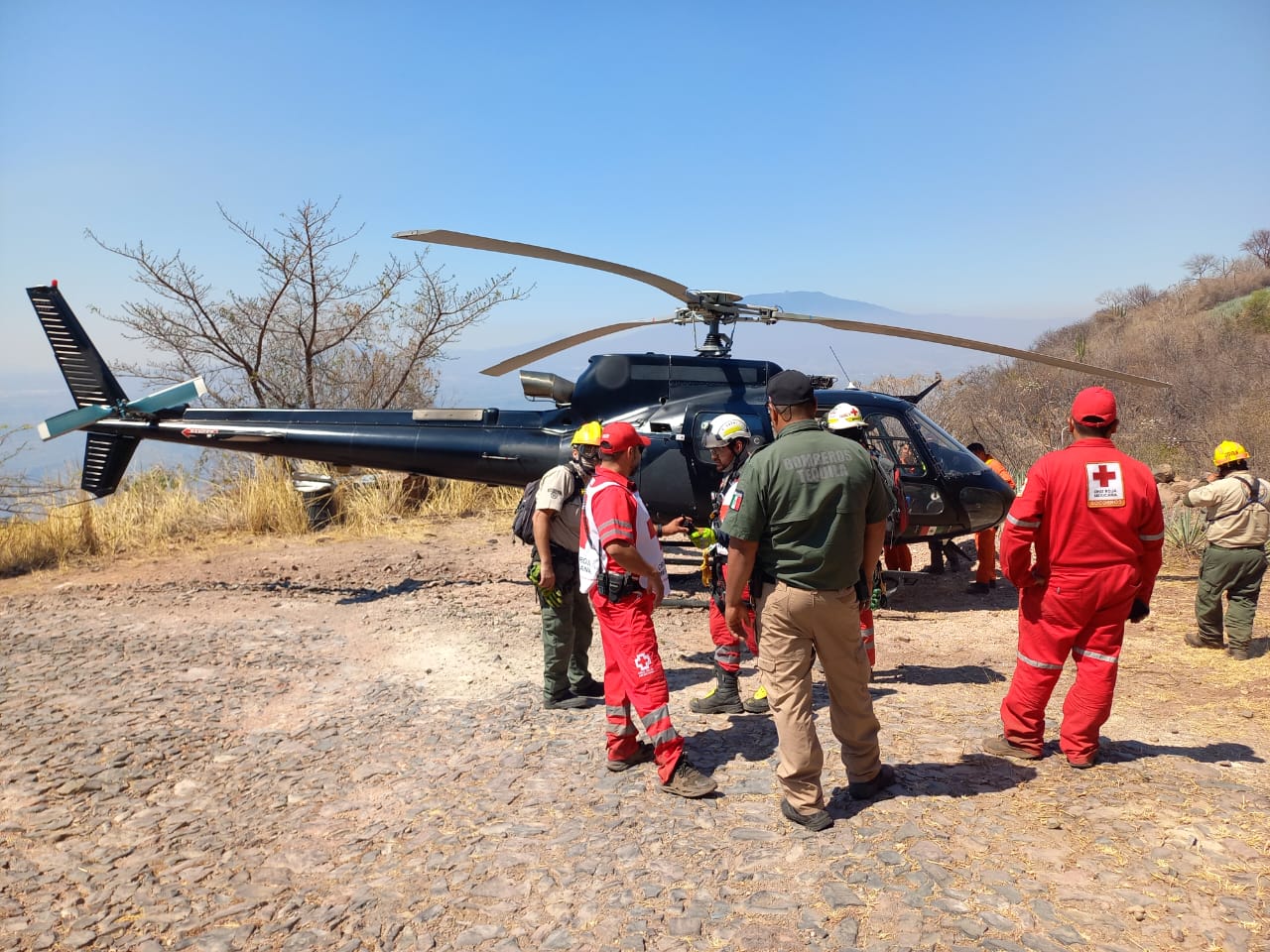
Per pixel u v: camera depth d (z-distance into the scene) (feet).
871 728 11.69
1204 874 9.66
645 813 12.10
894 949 8.59
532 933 9.52
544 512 16.11
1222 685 17.90
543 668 19.95
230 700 18.33
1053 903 9.21
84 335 30.86
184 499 39.81
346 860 11.61
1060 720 15.20
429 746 15.43
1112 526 12.04
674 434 25.52
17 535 33.63
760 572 11.21
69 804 13.64
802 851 10.63
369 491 41.68
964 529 25.94
